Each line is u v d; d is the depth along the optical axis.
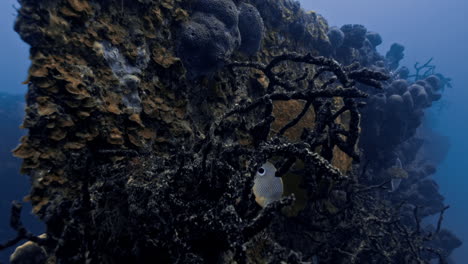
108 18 2.64
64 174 2.03
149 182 2.04
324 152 3.15
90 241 1.80
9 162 10.40
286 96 3.06
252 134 3.16
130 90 2.54
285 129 3.55
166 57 2.96
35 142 1.96
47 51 2.15
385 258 4.48
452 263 10.38
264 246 2.69
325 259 4.20
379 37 11.16
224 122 2.95
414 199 10.89
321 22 7.11
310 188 2.98
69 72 2.19
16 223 1.62
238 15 3.70
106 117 2.30
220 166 2.20
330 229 4.04
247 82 4.12
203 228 1.83
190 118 3.05
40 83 2.02
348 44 8.05
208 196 2.12
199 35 3.12
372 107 7.79
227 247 1.86
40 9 2.15
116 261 1.81
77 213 1.82
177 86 2.95
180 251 1.73
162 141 2.64
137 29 2.82
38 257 2.45
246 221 1.92
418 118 8.46
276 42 5.20
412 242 5.22
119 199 1.97
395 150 9.61
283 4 5.46
